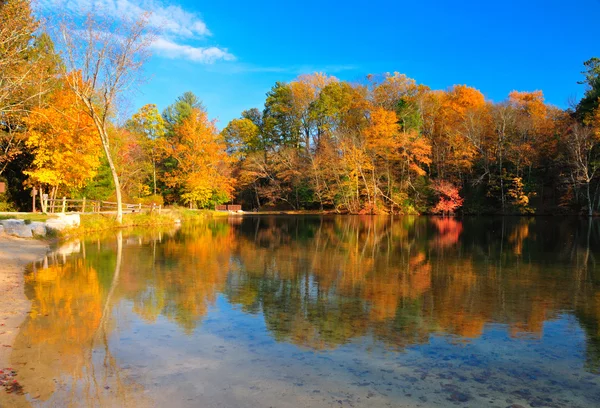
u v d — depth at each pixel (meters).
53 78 24.25
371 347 5.41
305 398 3.98
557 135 41.50
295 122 55.09
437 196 45.19
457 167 44.06
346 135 46.69
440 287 9.13
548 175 43.78
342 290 8.76
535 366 4.86
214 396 4.00
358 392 4.13
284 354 5.12
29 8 19.48
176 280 9.55
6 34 18.14
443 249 16.05
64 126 24.34
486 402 3.97
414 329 6.18
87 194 30.16
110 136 31.94
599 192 40.25
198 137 41.62
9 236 15.62
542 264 12.39
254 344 5.46
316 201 50.75
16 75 20.11
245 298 7.96
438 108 49.12
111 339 5.54
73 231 19.56
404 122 45.50
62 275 9.80
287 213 49.75
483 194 45.47
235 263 12.22
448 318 6.77
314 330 6.07
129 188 39.66
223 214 46.03
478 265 12.17
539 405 3.93
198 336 5.73
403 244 17.77
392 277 10.27
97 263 11.70
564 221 33.69
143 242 17.52
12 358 4.84
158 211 31.42
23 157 26.25
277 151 54.34
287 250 15.45
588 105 40.34
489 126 45.25
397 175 47.50
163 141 45.06
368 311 7.15
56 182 24.52
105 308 7.01
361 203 47.22
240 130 58.06
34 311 6.74
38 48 25.11
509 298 8.16
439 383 4.37
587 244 17.70
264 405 3.84
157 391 4.09
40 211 26.92
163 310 7.00
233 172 55.38
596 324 6.51
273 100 57.69
